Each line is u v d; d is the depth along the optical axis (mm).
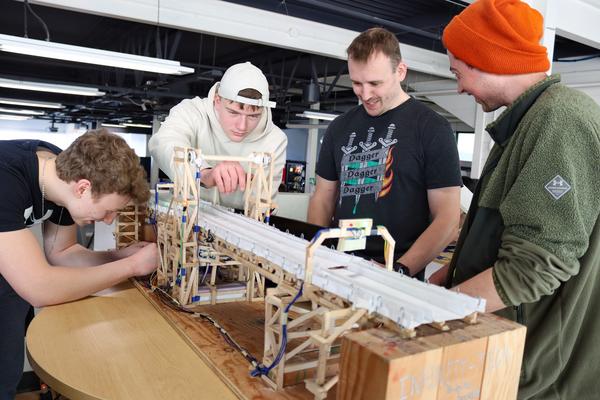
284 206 5457
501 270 1237
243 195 2557
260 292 2035
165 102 13281
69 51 4555
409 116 2150
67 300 1894
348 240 1250
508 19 1342
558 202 1169
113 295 2045
